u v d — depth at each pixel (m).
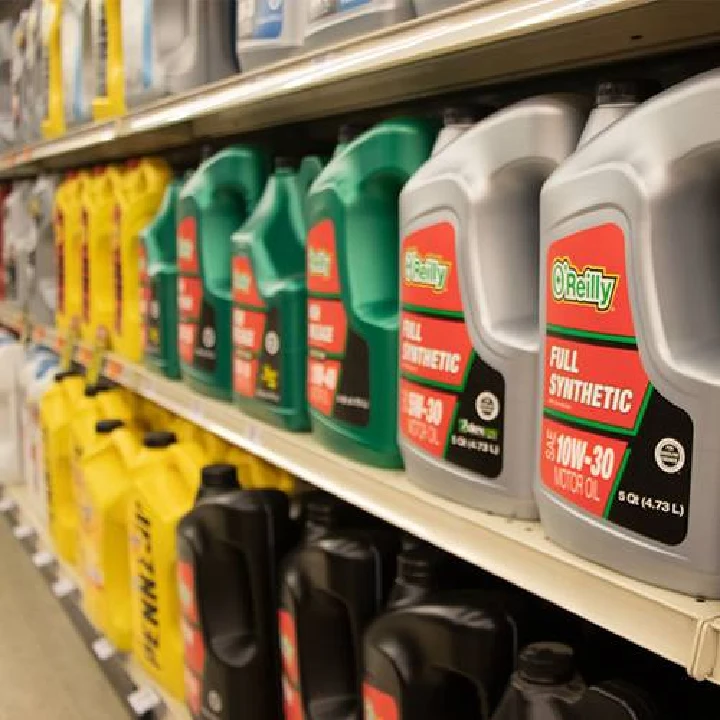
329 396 1.28
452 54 1.23
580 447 0.85
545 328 0.90
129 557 1.89
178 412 1.76
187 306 1.72
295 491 1.70
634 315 0.79
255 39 1.40
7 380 3.19
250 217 1.55
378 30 1.06
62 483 2.46
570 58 1.27
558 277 0.87
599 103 0.90
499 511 1.01
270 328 1.43
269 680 1.52
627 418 0.80
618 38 1.12
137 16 1.81
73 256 2.47
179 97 1.56
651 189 0.77
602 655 1.08
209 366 1.67
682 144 0.77
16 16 3.57
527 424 0.97
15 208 3.21
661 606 0.76
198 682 1.57
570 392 0.86
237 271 1.52
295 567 1.35
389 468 1.21
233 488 1.60
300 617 1.34
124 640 1.98
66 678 2.23
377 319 1.20
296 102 1.67
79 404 2.30
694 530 0.76
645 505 0.79
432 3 1.05
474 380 1.01
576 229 0.84
